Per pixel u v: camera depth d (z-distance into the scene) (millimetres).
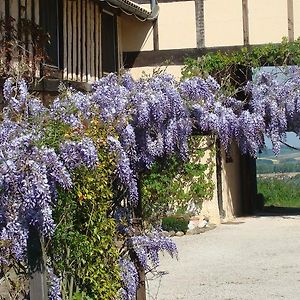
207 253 9766
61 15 10594
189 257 9492
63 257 4664
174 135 5605
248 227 12367
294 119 11445
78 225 4762
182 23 13109
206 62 12391
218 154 12820
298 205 16875
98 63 11953
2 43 8633
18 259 4234
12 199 4031
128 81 5633
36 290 4219
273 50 12102
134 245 5410
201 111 5980
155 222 5879
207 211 12672
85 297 4816
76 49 11086
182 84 5934
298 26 12672
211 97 6227
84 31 11414
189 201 12281
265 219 13586
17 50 8883
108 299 4973
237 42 12875
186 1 13078
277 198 17828
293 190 18219
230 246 10297
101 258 4914
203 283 7746
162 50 13180
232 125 7203
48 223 4055
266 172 21234
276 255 9391
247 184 15062
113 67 12930
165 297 7066
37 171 4023
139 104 5352
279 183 18531
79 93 5223
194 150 11219
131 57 13305
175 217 11867
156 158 5738
